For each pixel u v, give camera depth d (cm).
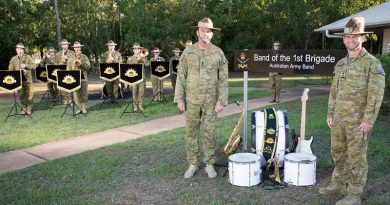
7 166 586
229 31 2812
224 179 501
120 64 1019
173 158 593
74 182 500
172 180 502
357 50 381
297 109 976
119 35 2912
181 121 898
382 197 425
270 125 511
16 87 984
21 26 2506
